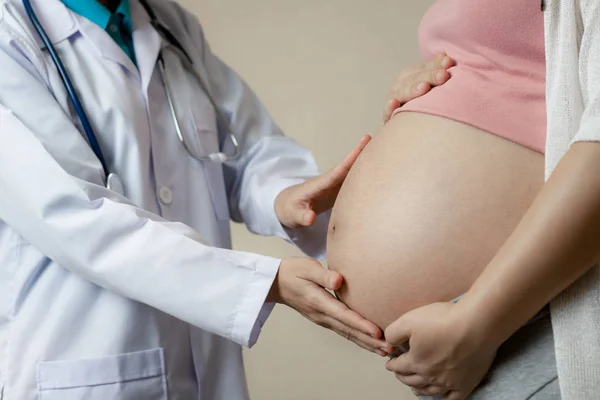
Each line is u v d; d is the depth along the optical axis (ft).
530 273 1.94
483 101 2.44
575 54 2.15
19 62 3.41
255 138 4.44
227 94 4.53
